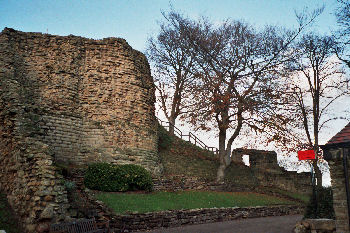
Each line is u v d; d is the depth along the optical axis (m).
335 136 10.98
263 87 26.42
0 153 15.53
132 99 23.23
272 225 16.23
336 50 22.22
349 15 20.97
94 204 14.77
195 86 28.73
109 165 18.75
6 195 14.05
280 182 32.44
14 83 19.67
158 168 23.70
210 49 27.84
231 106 26.14
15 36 21.33
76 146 20.92
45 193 12.52
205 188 24.53
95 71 22.70
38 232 11.58
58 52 21.97
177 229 14.86
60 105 20.95
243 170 31.47
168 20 29.33
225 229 14.87
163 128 30.25
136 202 16.30
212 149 32.38
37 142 14.45
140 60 24.81
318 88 22.70
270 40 27.16
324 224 12.16
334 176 10.77
